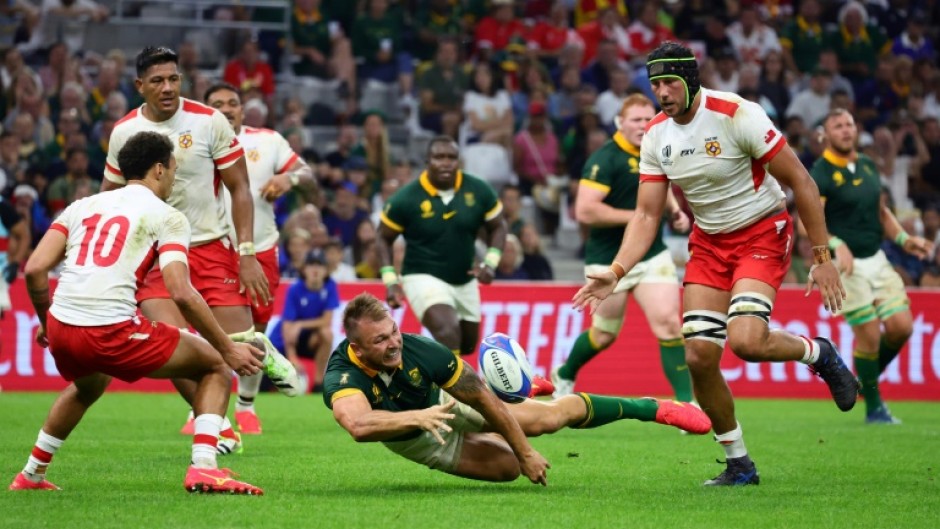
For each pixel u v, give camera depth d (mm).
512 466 18828
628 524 15539
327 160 51656
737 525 15617
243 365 17438
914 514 16672
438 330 29312
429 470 20953
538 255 46938
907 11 65188
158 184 17812
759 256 18672
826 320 41531
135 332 17078
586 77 57531
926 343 41594
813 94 57531
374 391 17422
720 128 18312
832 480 20250
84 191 45594
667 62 18094
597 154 29266
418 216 29859
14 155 48062
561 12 59688
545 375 40625
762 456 23984
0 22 56312
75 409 17891
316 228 43375
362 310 16781
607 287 19062
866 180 32312
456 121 54719
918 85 61344
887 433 29047
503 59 57719
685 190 18844
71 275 17094
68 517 15586
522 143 54000
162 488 18359
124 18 58344
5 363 39438
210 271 23000
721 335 18891
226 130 22469
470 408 18266
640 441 26578
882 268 32656
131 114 22359
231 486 17625
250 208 22625
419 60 59688
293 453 23469
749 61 60594
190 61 54094
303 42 58219
